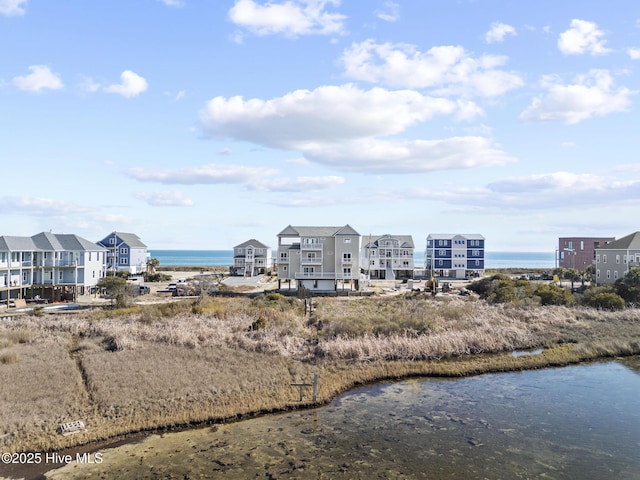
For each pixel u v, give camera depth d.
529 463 18.06
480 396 25.78
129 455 18.22
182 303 51.88
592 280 81.31
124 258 102.69
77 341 35.56
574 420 22.42
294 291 68.81
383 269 101.25
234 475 16.83
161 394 23.61
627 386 27.58
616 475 17.19
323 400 24.25
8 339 34.00
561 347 35.78
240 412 22.27
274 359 30.39
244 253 108.50
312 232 71.44
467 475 17.06
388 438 20.17
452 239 107.75
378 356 31.88
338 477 16.80
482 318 43.66
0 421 19.86
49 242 62.59
